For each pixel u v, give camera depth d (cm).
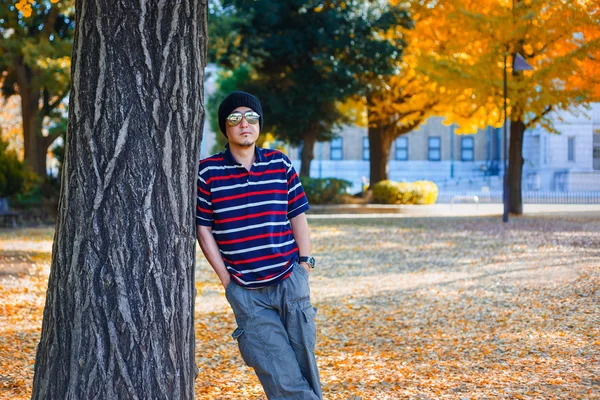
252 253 338
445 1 2047
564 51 1992
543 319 732
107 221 297
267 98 2580
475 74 1989
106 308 296
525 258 1238
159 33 304
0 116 3794
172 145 307
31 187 2409
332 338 700
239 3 2409
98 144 298
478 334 682
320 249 1473
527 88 1961
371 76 2614
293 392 346
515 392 473
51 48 2164
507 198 1988
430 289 968
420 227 1872
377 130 3009
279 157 347
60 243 304
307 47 2544
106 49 299
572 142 3697
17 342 662
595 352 577
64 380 297
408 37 2527
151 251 301
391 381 520
